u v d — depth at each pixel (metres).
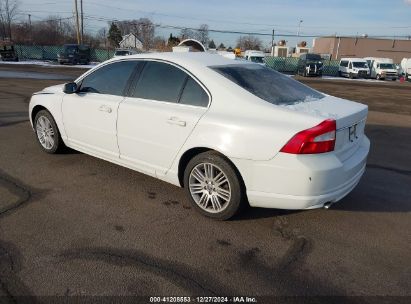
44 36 58.78
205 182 3.74
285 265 3.05
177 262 3.04
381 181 5.04
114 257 3.07
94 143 4.75
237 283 2.81
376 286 2.83
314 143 3.16
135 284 2.75
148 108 4.02
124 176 4.82
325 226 3.71
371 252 3.28
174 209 3.97
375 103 14.87
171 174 4.00
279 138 3.22
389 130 8.77
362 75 36.44
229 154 3.43
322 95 4.20
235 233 3.52
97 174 4.86
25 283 2.72
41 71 25.39
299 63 38.91
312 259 3.15
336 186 3.37
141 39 71.19
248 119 3.41
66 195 4.22
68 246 3.21
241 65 4.16
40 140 5.67
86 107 4.69
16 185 4.45
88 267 2.93
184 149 3.77
